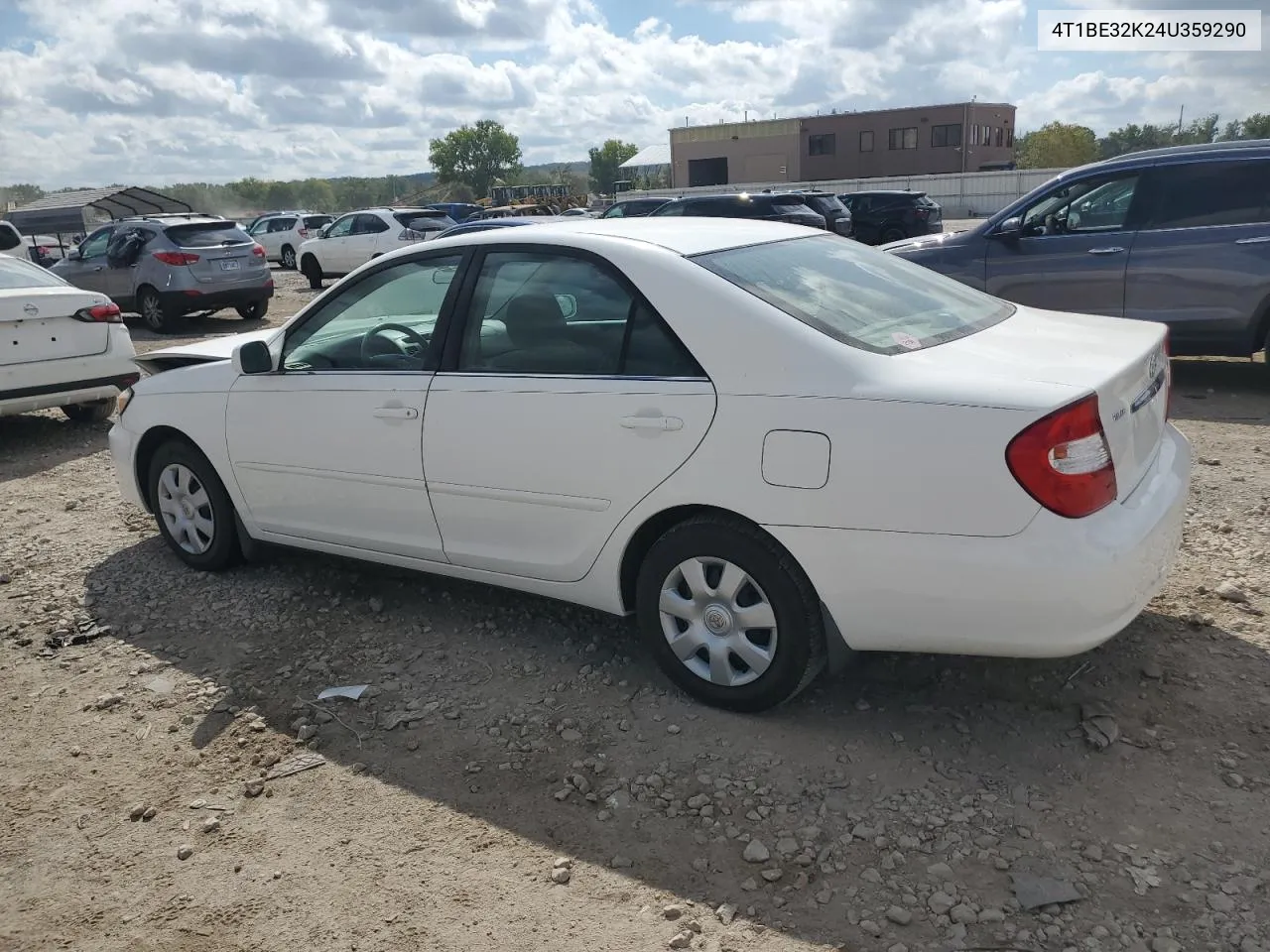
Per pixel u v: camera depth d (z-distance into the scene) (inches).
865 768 124.0
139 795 128.9
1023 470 110.1
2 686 158.7
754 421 124.0
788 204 753.6
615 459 135.0
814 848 110.9
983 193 1775.3
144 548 215.5
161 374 199.2
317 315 171.6
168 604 185.5
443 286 155.6
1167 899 100.1
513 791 125.0
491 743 135.6
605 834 116.0
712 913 103.0
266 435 175.9
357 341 165.8
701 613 135.3
